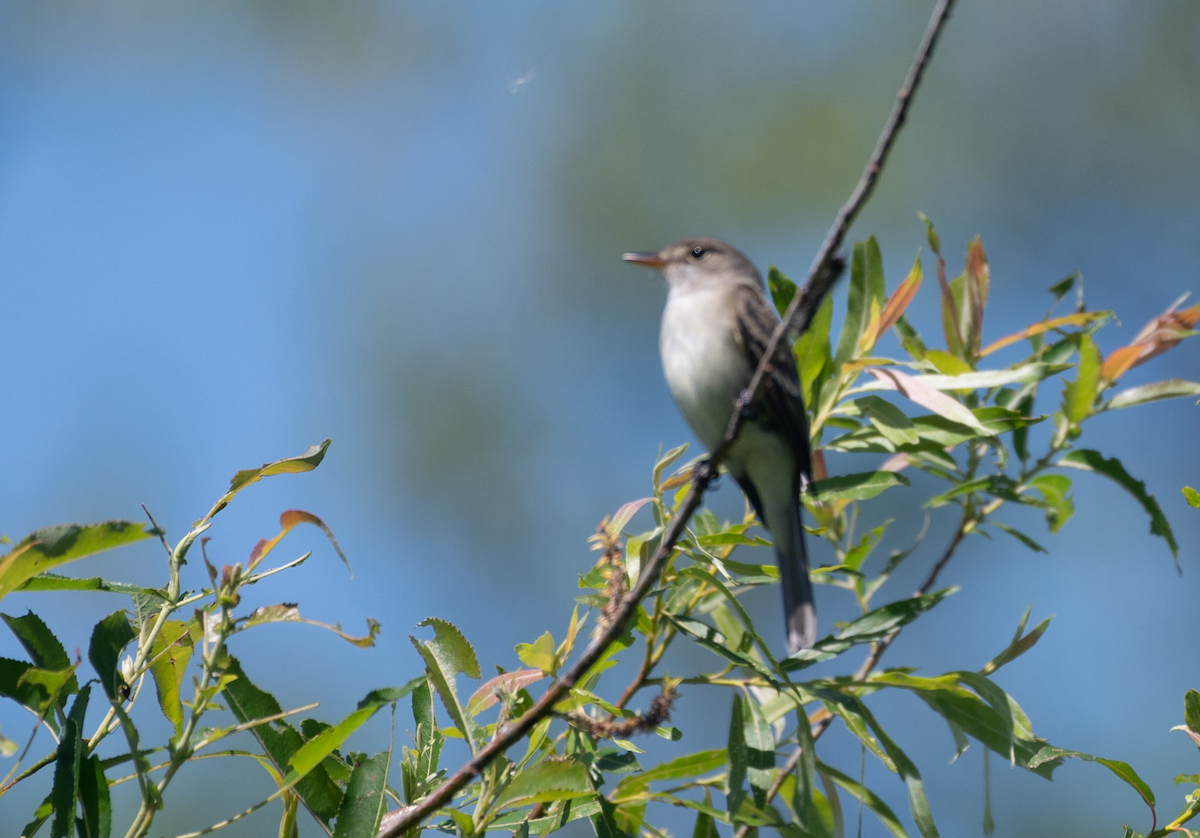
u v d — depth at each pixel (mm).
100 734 5820
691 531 7598
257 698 6156
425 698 6578
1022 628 7527
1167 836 6812
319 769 6180
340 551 5727
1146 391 8344
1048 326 8312
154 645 5984
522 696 6715
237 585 5676
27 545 5441
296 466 6133
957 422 7996
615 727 6016
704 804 6738
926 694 6957
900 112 5605
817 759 7102
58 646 6074
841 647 7215
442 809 5754
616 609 6137
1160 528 8039
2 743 5320
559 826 6406
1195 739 6953
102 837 5578
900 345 8773
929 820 6406
